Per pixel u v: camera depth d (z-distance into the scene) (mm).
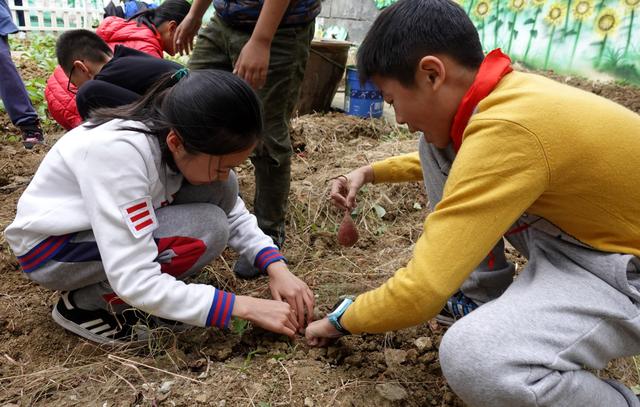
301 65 1950
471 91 1196
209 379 1386
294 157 3133
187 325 1579
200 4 2346
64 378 1397
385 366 1479
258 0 1842
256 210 2080
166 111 1267
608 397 1188
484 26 6504
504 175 1103
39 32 8664
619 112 1189
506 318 1136
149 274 1309
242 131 1225
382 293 1238
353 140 3557
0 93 3119
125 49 1908
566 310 1150
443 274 1128
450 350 1138
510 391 1075
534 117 1102
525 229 1378
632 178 1148
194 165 1308
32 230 1377
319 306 1724
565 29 5758
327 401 1326
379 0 6910
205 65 2076
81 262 1414
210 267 1930
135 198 1291
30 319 1647
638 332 1186
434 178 1547
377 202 2506
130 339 1562
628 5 5270
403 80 1212
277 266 1620
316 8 1910
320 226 2363
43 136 3336
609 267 1174
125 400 1312
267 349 1519
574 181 1143
